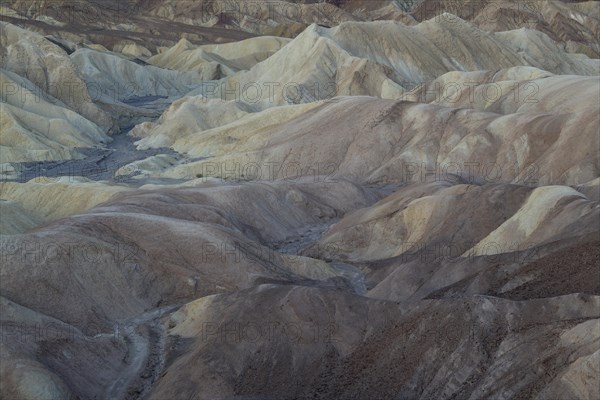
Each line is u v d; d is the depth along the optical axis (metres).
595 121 64.38
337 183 67.12
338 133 79.56
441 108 77.94
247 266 43.97
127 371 34.81
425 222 51.47
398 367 31.06
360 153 76.38
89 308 39.19
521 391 27.81
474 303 31.59
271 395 31.44
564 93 75.94
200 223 47.88
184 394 31.47
